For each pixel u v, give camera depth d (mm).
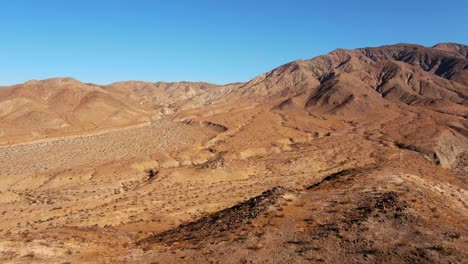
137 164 102062
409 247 26875
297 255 26891
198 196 68688
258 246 29156
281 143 139250
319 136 163250
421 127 162500
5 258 28797
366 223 32188
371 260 25062
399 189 48625
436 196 50594
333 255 26391
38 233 37625
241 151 119875
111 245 34750
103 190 79312
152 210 57781
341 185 54281
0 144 169375
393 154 114375
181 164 108875
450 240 28391
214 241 31469
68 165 110062
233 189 75375
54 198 71375
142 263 27719
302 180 84938
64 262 28391
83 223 50812
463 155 127688
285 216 36812
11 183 85312
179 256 28703
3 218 57031
